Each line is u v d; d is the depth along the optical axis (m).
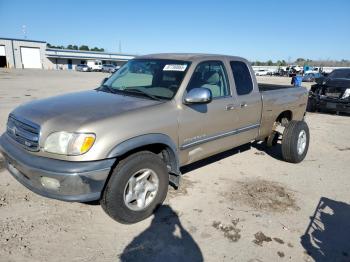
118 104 3.58
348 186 4.84
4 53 62.22
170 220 3.62
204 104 4.08
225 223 3.62
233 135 4.72
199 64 4.16
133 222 3.50
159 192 3.64
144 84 4.25
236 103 4.60
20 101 12.22
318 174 5.30
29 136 3.21
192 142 4.01
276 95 5.50
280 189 4.61
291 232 3.52
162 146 3.73
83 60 74.81
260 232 3.48
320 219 3.82
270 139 5.81
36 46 65.81
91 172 2.96
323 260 3.08
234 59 4.81
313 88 11.73
